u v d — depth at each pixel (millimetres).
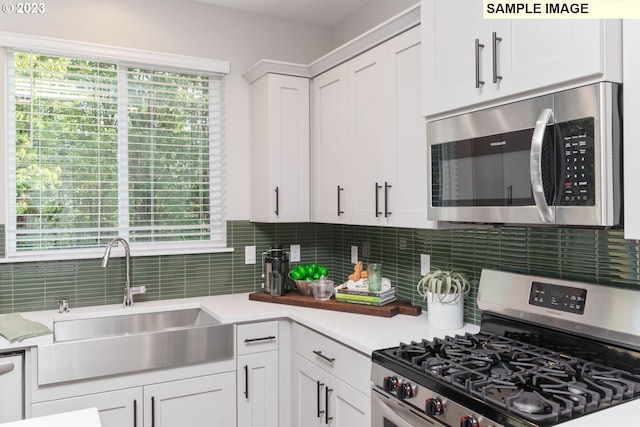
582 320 1566
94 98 2604
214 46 2891
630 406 1209
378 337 1919
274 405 2434
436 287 2078
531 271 1884
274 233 3074
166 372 2176
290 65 2711
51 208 2514
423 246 2443
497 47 1514
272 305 2584
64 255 2523
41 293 2475
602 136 1231
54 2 2490
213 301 2711
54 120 2516
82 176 2582
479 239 2123
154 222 2764
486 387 1286
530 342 1758
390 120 2133
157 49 2734
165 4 2758
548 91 1374
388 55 2135
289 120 2770
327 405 2078
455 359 1559
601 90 1233
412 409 1511
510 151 1487
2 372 1626
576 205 1287
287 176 2766
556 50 1334
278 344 2441
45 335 1975
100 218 2631
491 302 1908
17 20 2414
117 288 2648
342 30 3156
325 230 3234
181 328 2201
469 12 1619
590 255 1667
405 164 2047
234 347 2336
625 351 1458
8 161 2416
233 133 2945
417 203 1980
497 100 1539
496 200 1536
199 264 2855
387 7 2730
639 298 1437
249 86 2986
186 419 2225
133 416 2102
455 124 1700
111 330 2473
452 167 1720
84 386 2010
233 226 2949
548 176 1356
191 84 2857
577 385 1312
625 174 1236
